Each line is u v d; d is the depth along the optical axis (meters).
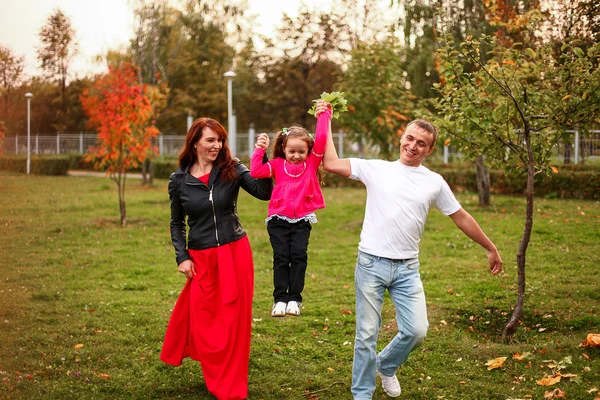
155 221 13.95
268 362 5.28
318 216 14.64
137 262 9.80
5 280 8.52
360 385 4.23
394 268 4.12
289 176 4.42
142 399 4.58
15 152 29.36
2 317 6.67
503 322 6.25
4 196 19.02
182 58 35.50
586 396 4.33
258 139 4.49
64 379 4.91
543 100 5.98
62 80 36.81
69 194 20.00
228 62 39.00
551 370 4.84
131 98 13.55
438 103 6.71
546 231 10.96
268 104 39.19
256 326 6.27
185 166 4.57
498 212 13.62
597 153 17.20
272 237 4.46
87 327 6.36
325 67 36.81
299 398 4.57
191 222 4.51
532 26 8.95
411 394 4.57
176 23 32.81
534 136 6.25
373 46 12.84
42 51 32.97
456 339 5.72
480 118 6.08
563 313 6.23
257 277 8.75
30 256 10.22
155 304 7.29
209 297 4.45
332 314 6.74
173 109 36.41
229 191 4.48
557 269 8.22
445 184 4.26
